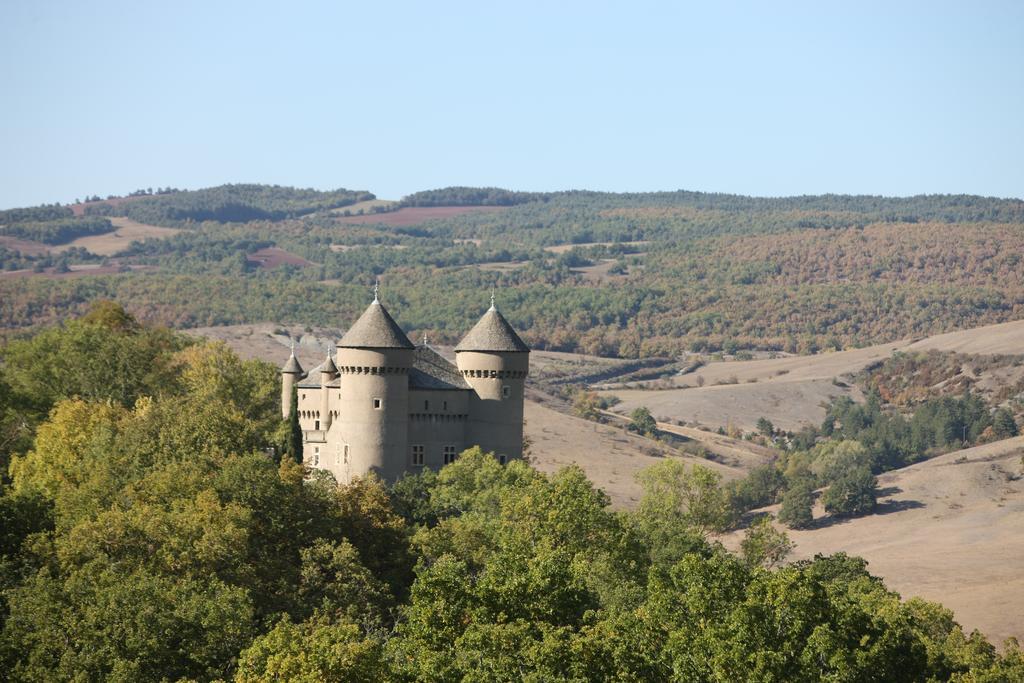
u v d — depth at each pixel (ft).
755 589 460.55
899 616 512.63
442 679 390.83
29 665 413.59
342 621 463.83
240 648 434.71
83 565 483.92
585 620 460.55
